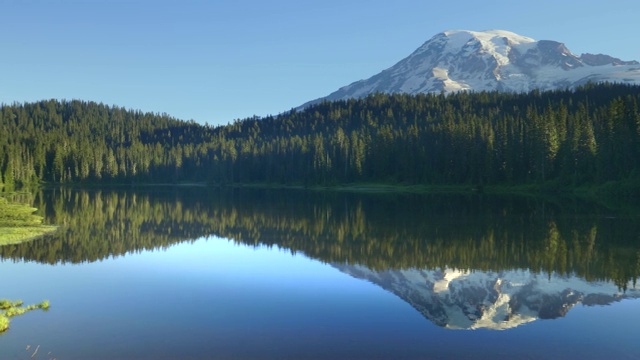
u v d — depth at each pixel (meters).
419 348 19.08
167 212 78.88
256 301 25.91
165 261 37.75
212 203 98.56
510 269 34.00
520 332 21.00
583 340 19.95
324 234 52.47
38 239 48.03
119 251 42.34
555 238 47.09
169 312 23.80
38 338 20.05
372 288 28.83
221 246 45.41
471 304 25.39
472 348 19.08
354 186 157.62
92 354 18.39
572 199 96.44
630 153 107.25
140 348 19.00
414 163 151.62
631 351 18.75
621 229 52.69
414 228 55.69
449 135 146.75
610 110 121.44
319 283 30.09
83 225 60.03
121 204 95.00
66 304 25.19
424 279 31.20
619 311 24.11
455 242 45.66
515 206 82.44
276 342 19.67
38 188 166.25
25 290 28.23
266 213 76.62
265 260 38.22
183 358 18.03
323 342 19.69
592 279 30.88
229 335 20.50
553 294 27.38
